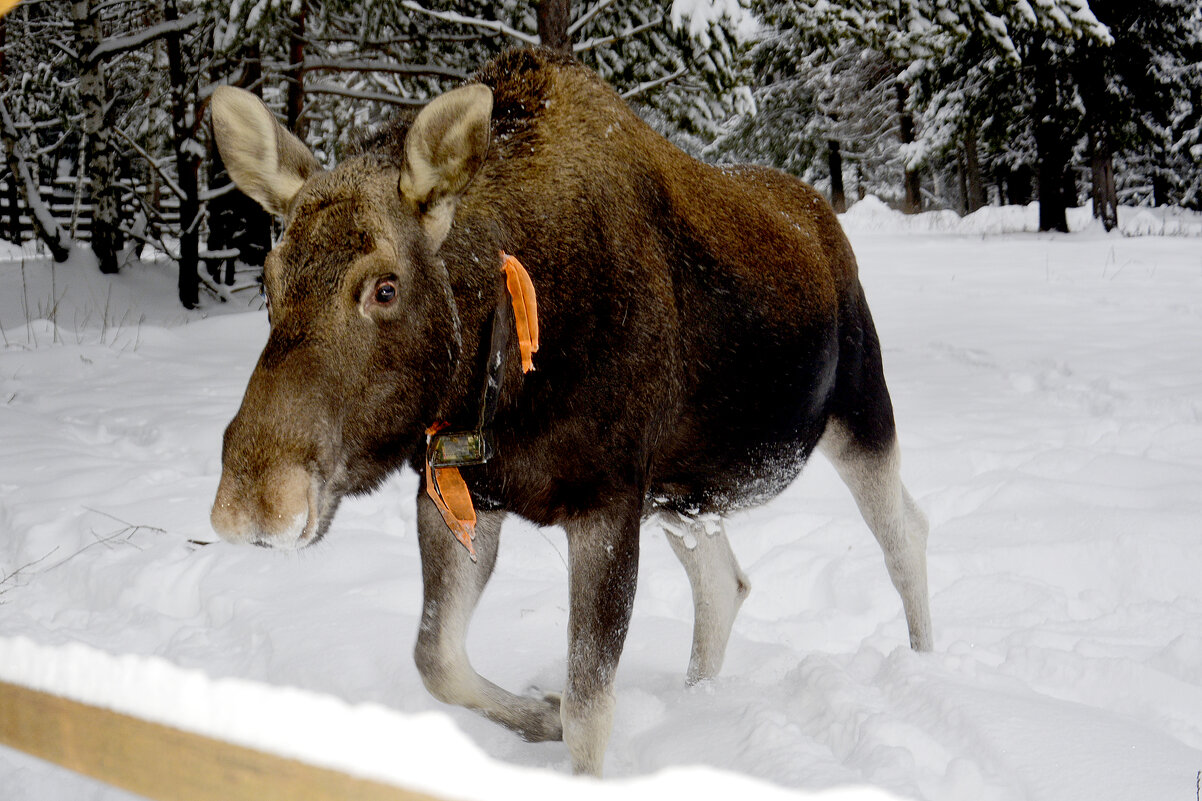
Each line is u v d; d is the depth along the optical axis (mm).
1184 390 8031
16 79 23531
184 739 1515
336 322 2344
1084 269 16312
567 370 2826
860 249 21469
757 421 3496
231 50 10969
